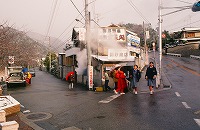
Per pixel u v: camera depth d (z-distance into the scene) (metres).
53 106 10.94
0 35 23.64
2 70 33.81
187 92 13.20
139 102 10.80
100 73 18.58
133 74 13.59
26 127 7.53
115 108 9.73
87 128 7.10
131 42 28.55
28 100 13.20
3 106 9.65
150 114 8.46
